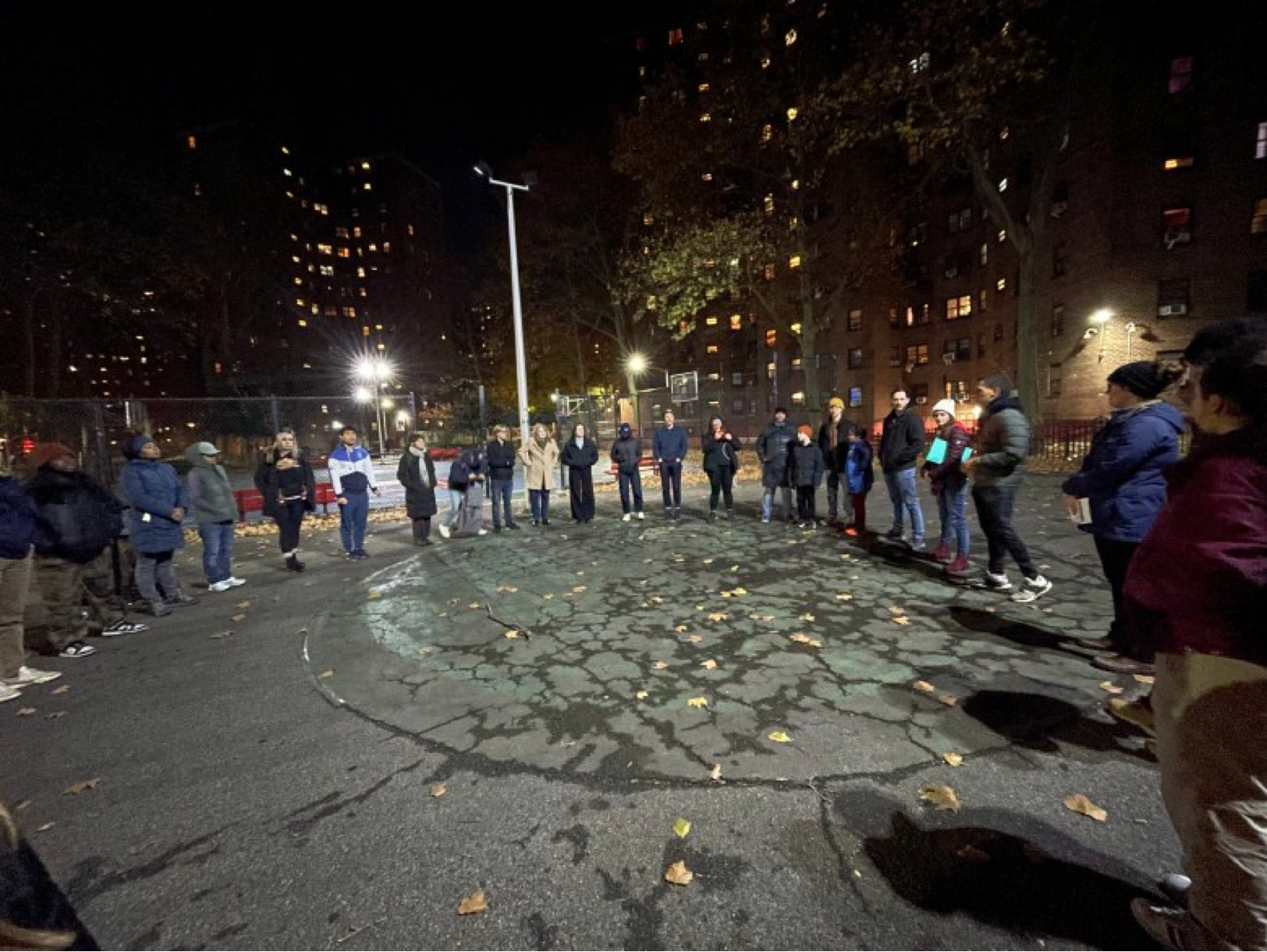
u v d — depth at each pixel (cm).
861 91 1342
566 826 244
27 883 207
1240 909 155
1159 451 342
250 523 1106
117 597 518
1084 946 180
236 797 274
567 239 2889
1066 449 1488
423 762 296
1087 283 2144
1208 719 159
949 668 375
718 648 425
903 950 181
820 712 328
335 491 765
